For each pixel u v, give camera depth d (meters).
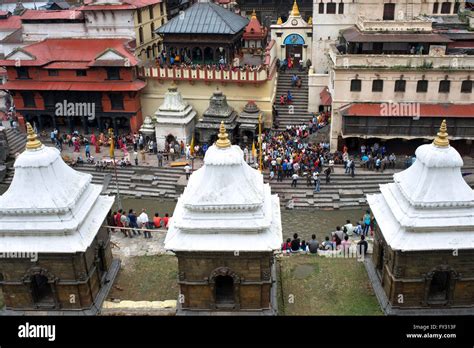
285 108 50.53
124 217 31.92
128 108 48.84
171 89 46.28
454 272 19.84
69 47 50.28
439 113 40.44
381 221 21.33
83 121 50.06
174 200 40.06
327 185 39.59
